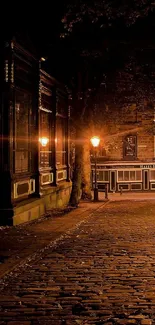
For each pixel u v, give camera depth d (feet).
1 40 51.98
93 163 126.11
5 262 32.35
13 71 52.95
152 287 26.20
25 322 20.79
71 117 95.14
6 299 24.25
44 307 22.93
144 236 45.03
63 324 20.53
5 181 52.75
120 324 20.47
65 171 90.94
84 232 48.47
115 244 40.50
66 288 26.23
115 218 62.03
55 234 46.32
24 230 49.32
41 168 69.26
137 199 101.30
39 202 64.64
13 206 53.36
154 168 126.31
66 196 88.07
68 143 92.32
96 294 25.00
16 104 57.98
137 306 22.90
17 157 58.08
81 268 31.17
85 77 84.33
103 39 70.79
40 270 30.73
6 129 52.60
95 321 20.89
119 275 29.09
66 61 81.76
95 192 92.27
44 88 70.79
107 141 130.31
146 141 133.28
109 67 85.10
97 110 103.65
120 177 125.08
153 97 112.57
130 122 129.29
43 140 74.95
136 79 107.45
